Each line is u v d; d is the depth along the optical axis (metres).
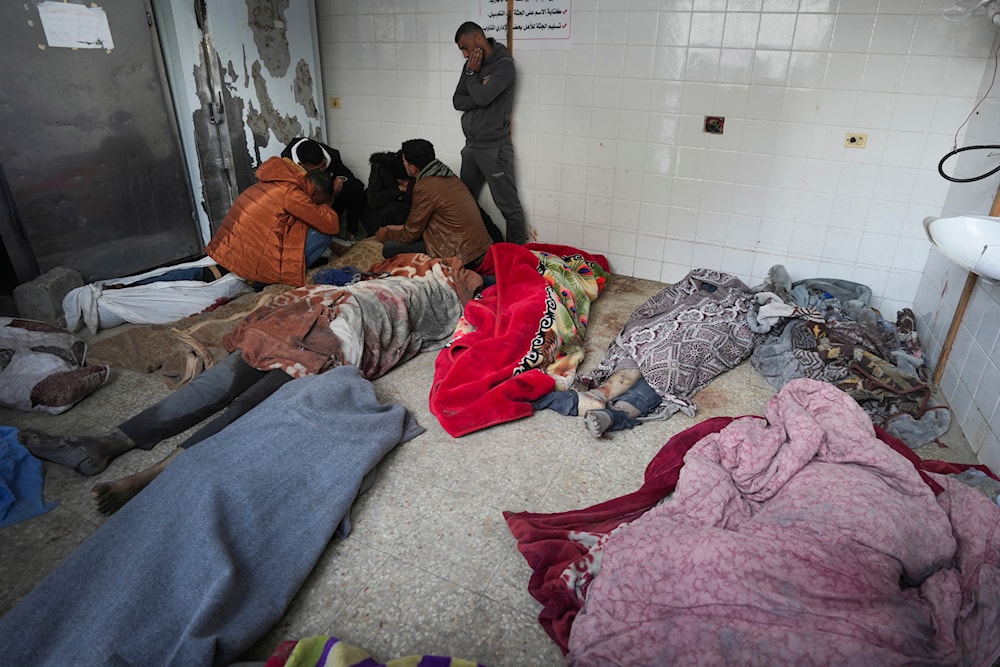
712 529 1.49
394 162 4.00
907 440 2.26
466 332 2.75
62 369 2.46
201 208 3.79
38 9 2.86
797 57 3.00
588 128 3.60
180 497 1.68
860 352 2.54
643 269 3.79
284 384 2.30
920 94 2.83
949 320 2.58
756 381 2.67
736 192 3.37
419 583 1.66
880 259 3.17
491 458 2.15
